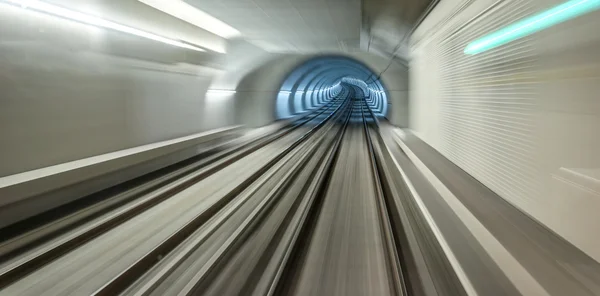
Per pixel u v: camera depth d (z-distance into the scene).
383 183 8.16
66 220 5.65
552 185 2.99
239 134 17.06
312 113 32.66
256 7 8.60
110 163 7.55
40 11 5.50
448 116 7.35
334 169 9.95
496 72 4.41
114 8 6.55
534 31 3.29
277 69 20.77
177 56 10.39
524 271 2.76
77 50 6.93
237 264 4.23
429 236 4.70
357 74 36.81
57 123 6.65
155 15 7.96
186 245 4.82
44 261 4.39
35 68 6.07
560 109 2.83
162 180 8.31
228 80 15.25
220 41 12.21
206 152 12.60
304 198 6.97
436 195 6.01
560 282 2.54
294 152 12.56
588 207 2.48
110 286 3.74
